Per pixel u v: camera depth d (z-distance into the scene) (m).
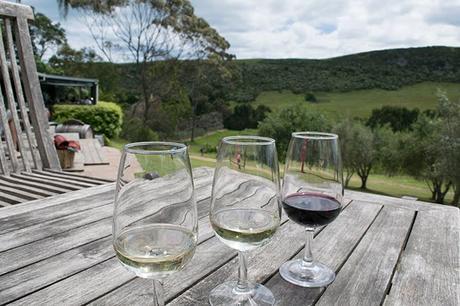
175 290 0.77
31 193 2.07
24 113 2.93
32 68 3.09
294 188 0.87
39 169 3.04
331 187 0.86
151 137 19.14
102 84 22.30
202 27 21.05
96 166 5.50
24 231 1.07
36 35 24.09
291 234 1.08
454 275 0.84
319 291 0.77
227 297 0.73
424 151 10.42
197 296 0.75
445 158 9.59
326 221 0.79
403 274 0.85
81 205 1.31
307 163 0.87
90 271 0.84
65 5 19.42
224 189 0.74
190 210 0.60
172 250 0.57
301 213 0.79
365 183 11.62
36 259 0.90
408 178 11.44
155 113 21.84
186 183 0.60
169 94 22.11
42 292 0.75
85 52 21.98
